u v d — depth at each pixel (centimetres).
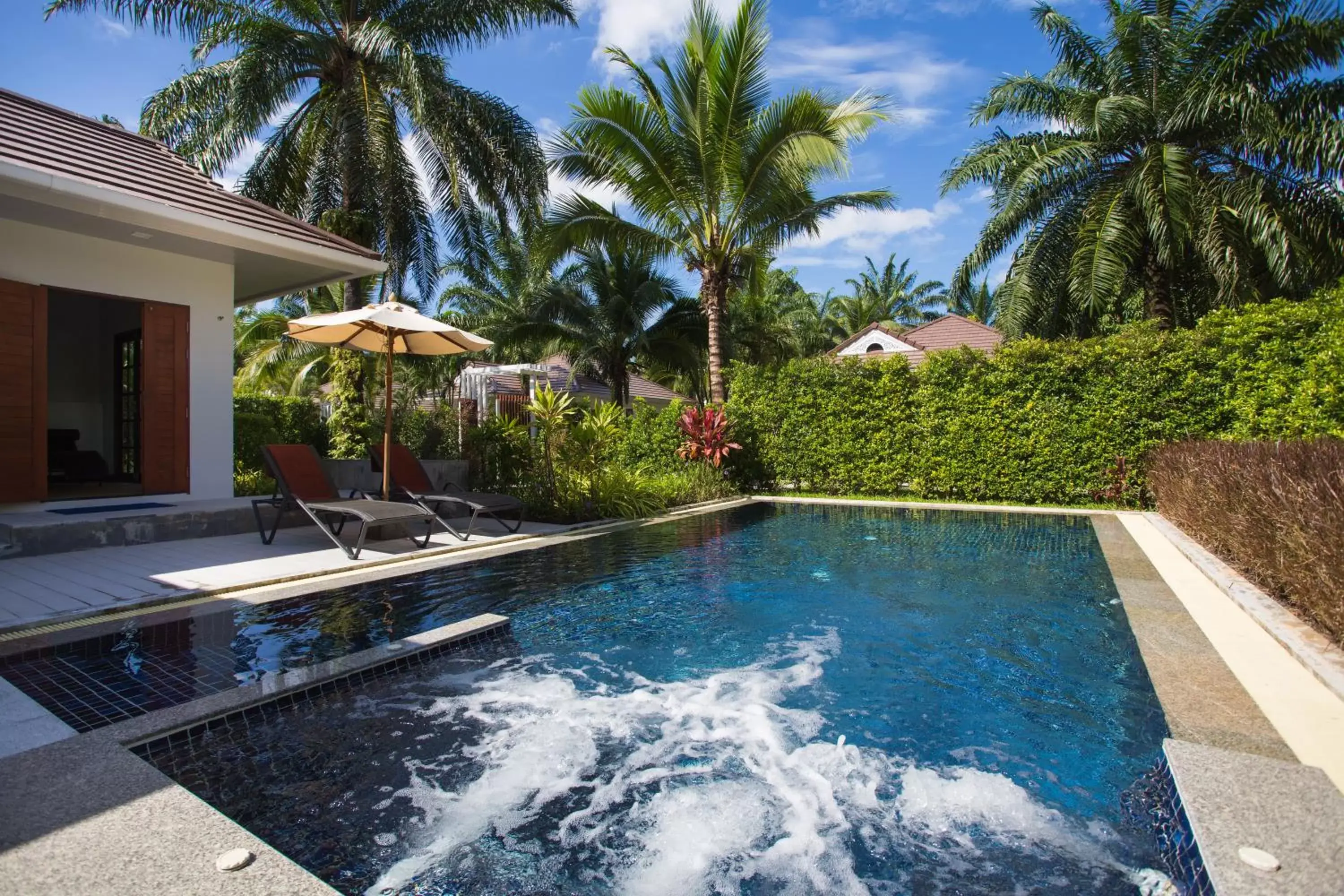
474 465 1112
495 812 267
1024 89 1572
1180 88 1424
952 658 439
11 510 753
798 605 567
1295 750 287
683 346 2480
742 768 304
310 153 1401
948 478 1355
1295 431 962
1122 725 331
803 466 1497
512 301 2598
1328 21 1271
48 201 672
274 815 260
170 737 305
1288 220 1340
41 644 424
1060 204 1588
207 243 820
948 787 287
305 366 2262
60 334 1146
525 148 1411
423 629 474
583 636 482
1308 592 423
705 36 1391
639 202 1575
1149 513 1131
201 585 558
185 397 877
